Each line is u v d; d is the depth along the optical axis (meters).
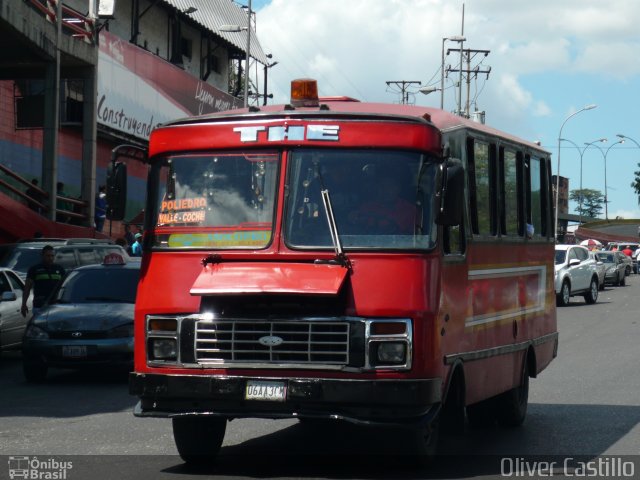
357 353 8.58
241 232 9.04
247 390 8.65
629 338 25.25
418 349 8.64
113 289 17.80
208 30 52.97
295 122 9.12
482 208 10.87
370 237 8.84
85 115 32.34
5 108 33.44
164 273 9.06
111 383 16.81
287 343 8.62
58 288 17.98
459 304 9.76
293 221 8.96
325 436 11.56
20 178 28.98
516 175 12.44
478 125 11.24
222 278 8.77
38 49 28.58
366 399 8.52
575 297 46.00
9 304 20.00
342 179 9.00
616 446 11.11
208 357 8.77
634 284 56.84
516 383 12.20
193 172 9.30
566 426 12.58
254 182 9.13
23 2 26.72
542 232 13.79
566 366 19.30
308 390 8.55
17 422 12.59
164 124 9.48
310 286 8.55
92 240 25.62
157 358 8.96
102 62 35.78
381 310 8.62
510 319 11.85
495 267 11.22
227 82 58.41
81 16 32.38
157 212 9.33
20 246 24.03
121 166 9.66
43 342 16.59
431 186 9.00
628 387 16.28
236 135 9.22
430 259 8.84
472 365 10.26
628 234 120.38
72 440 11.25
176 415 8.78
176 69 43.09
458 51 72.62
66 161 36.59
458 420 9.87
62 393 15.51
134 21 45.16
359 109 10.14
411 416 8.59
